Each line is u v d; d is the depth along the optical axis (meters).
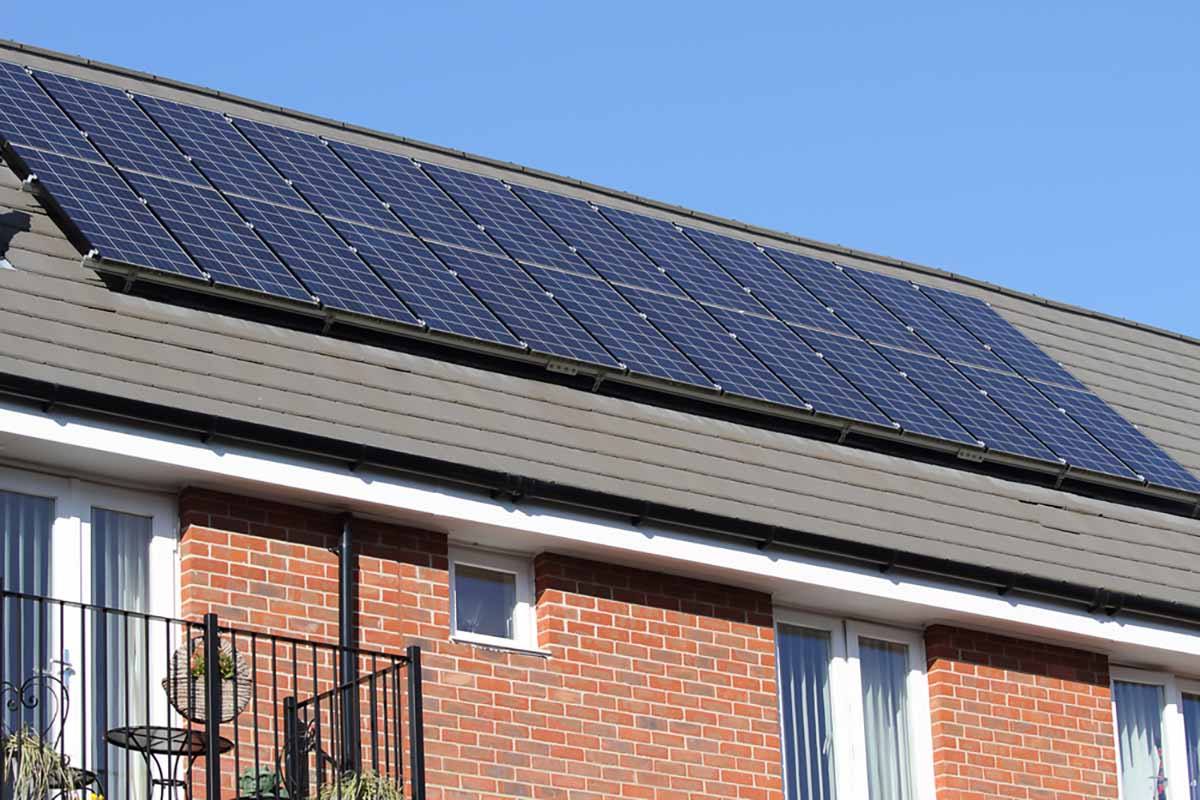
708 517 20.69
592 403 21.91
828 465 22.88
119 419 18.25
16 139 21.25
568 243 24.64
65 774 16.38
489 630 20.22
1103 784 22.80
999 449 24.00
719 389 22.48
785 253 27.34
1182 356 30.25
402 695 19.33
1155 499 25.12
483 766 19.48
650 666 20.56
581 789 19.88
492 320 21.84
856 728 21.83
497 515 19.77
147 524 18.83
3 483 18.22
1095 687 23.12
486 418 20.70
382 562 19.55
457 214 24.14
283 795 17.73
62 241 20.17
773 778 20.88
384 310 20.98
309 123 25.45
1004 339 27.50
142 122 23.03
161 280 19.84
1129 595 22.84
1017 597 22.44
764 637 21.30
